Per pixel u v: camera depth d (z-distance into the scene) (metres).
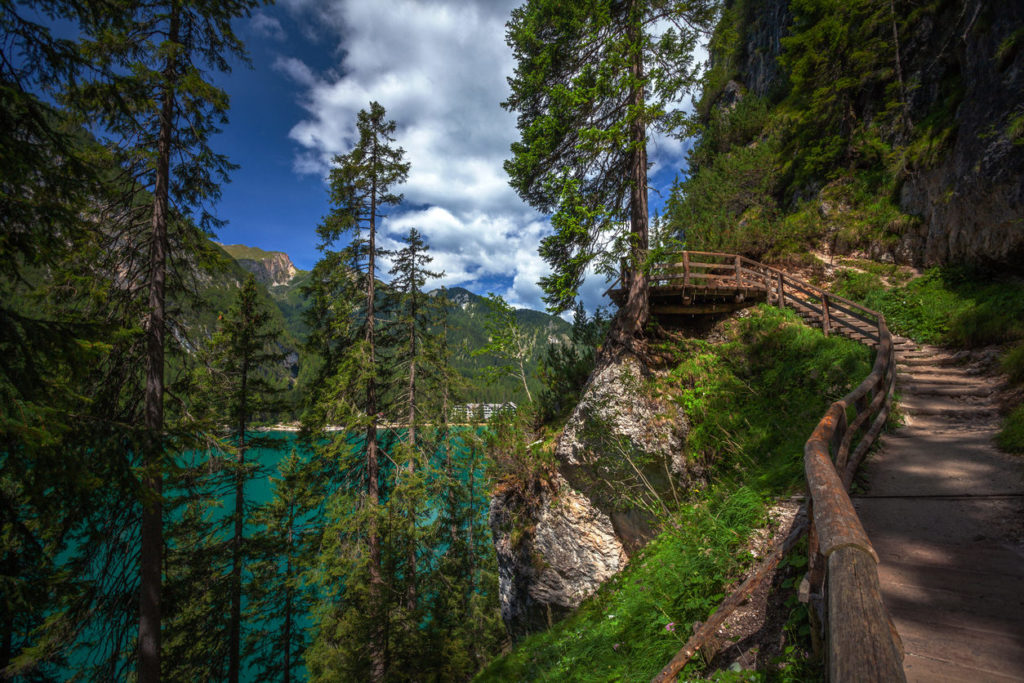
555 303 11.19
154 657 8.42
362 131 16.34
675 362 10.93
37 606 6.24
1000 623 2.62
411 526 16.11
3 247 5.18
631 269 11.19
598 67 10.77
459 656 13.17
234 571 15.40
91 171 6.21
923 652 2.50
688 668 3.24
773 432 7.92
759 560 4.23
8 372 4.96
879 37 18.02
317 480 17.45
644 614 4.75
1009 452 5.27
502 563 12.62
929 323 11.49
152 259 9.12
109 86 7.54
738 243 17.59
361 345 15.73
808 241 16.98
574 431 10.78
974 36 12.20
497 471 12.52
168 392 9.64
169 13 9.17
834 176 18.38
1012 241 10.65
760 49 31.08
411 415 17.97
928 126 14.92
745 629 3.29
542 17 11.12
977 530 3.73
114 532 8.43
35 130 5.52
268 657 18.98
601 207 9.82
